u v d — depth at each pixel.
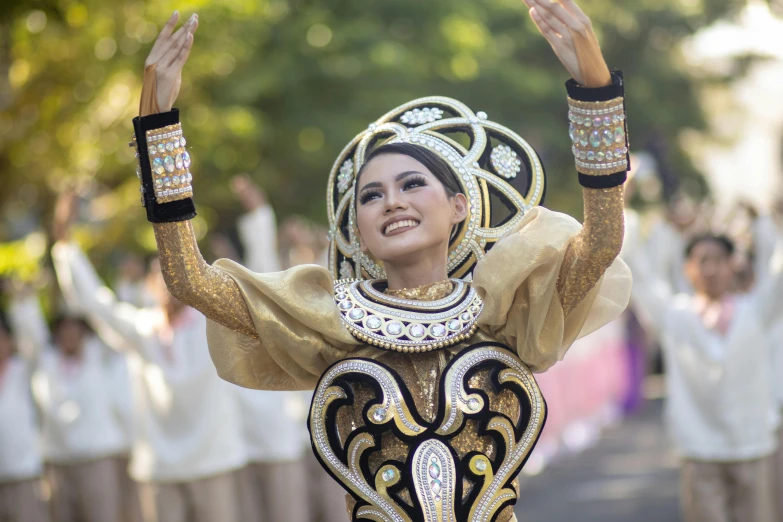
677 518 22.84
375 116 34.16
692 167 63.44
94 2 25.97
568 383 31.84
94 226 28.62
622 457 30.64
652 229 22.09
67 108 27.98
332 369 6.60
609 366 37.00
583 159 6.14
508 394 6.66
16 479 20.33
